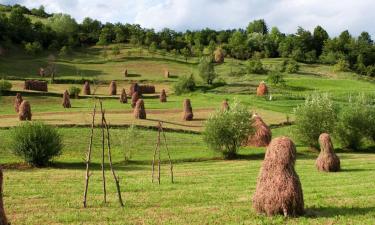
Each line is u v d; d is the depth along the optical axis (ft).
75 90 275.80
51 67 393.50
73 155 130.21
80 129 158.81
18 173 102.63
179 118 204.23
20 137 114.62
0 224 46.29
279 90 323.16
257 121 159.43
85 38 501.97
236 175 100.37
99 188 81.71
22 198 72.59
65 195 75.15
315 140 153.69
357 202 65.87
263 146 156.66
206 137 137.49
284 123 194.08
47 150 115.14
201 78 363.76
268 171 58.54
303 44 536.01
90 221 56.85
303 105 160.25
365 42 545.03
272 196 57.36
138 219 57.36
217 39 606.96
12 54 422.41
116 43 515.50
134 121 184.24
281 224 53.31
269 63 472.85
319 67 466.70
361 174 99.09
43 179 93.15
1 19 460.55
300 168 112.06
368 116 158.71
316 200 68.18
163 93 269.03
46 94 271.08
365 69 474.49
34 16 615.98
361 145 161.27
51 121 176.04
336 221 54.44
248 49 521.24
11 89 280.92
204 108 238.27
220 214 58.95
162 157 131.75
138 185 85.10
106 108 229.86
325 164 105.40
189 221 55.62
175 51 492.54
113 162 124.06
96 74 387.96
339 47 533.55
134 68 419.74
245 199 70.03
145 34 538.88
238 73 404.57
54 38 486.38
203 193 76.18
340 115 159.53
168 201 69.21
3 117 195.21
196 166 118.32
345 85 356.18
